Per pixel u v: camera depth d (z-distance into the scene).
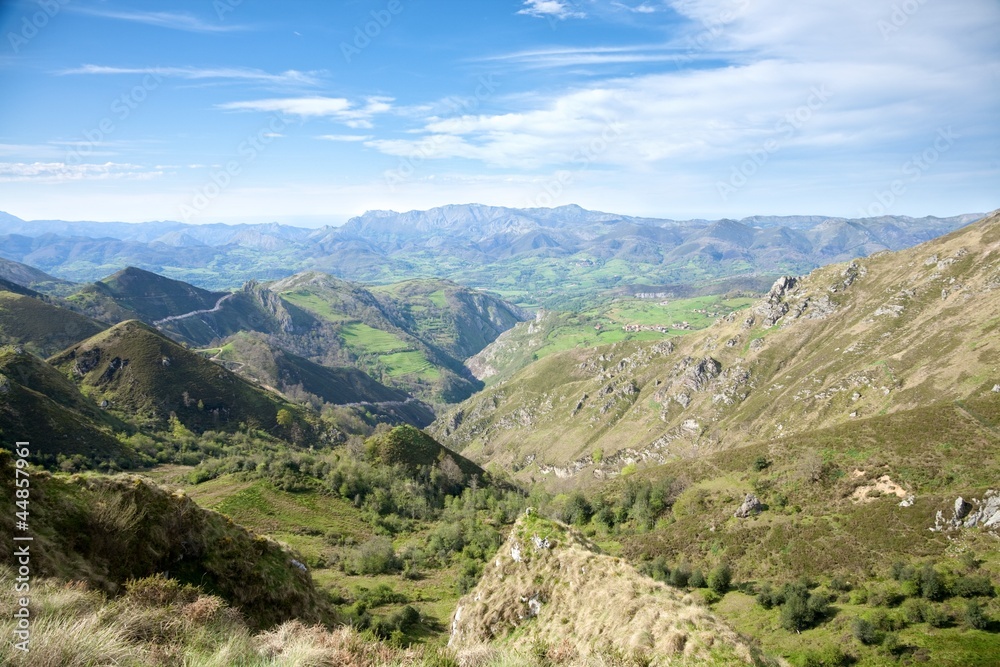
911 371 159.50
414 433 162.62
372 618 59.12
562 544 48.06
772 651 51.62
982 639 45.94
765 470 102.56
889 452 90.31
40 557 21.45
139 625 15.77
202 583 28.16
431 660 18.06
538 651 27.67
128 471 126.69
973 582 53.22
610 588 37.75
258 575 31.30
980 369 130.00
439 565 93.25
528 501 133.00
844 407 169.50
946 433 89.06
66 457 119.94
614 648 28.33
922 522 69.75
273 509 107.75
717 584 70.19
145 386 185.88
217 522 32.78
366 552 90.75
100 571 23.73
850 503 81.94
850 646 49.28
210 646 16.06
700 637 26.83
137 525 27.20
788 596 59.38
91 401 164.25
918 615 50.97
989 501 66.25
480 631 43.59
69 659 11.44
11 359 146.25
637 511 108.50
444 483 143.75
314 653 16.03
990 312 156.62
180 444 156.75
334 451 164.38
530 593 43.84
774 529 81.38
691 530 92.00
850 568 66.75
